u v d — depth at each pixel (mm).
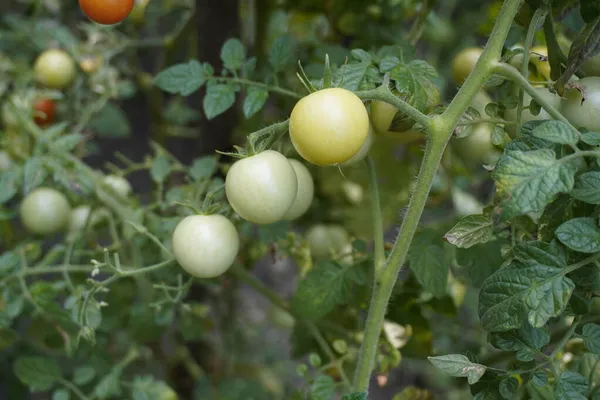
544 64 511
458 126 475
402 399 554
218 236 485
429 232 543
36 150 600
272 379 884
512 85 498
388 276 469
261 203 451
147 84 749
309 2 658
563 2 471
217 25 626
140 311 611
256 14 669
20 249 590
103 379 599
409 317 586
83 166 602
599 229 418
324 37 667
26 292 573
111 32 688
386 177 670
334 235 649
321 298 547
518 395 481
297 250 605
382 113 487
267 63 570
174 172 707
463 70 536
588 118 460
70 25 758
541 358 456
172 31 774
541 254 426
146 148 1172
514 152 411
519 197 404
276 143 491
